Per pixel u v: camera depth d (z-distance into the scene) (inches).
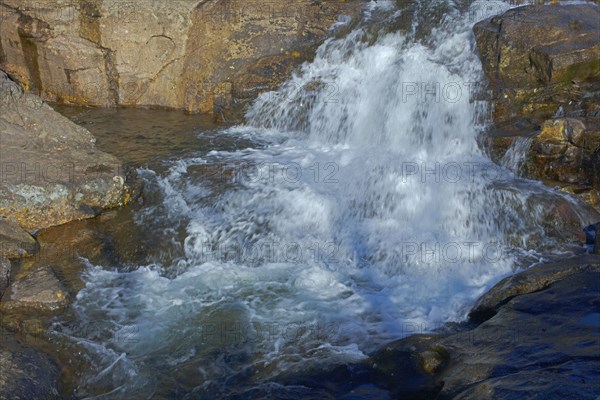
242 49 401.1
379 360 218.5
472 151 333.1
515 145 318.0
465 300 254.8
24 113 328.2
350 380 214.2
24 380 211.2
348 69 379.2
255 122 385.4
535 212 283.4
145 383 219.9
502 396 170.2
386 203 305.4
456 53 364.8
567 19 353.1
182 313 254.5
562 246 277.0
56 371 223.1
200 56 404.8
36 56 417.4
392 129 353.1
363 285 271.1
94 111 412.8
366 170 321.1
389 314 252.4
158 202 314.3
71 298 258.8
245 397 209.5
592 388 168.1
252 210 305.4
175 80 412.8
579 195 295.9
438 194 299.1
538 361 190.1
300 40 399.5
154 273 278.5
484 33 358.0
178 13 402.9
